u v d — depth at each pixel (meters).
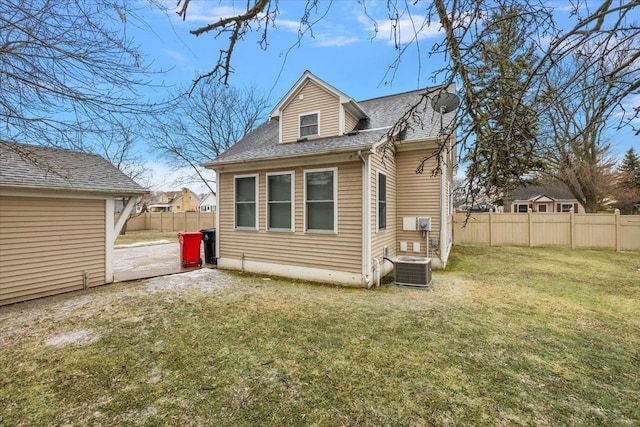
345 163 6.34
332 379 2.80
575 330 3.93
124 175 7.35
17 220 5.28
